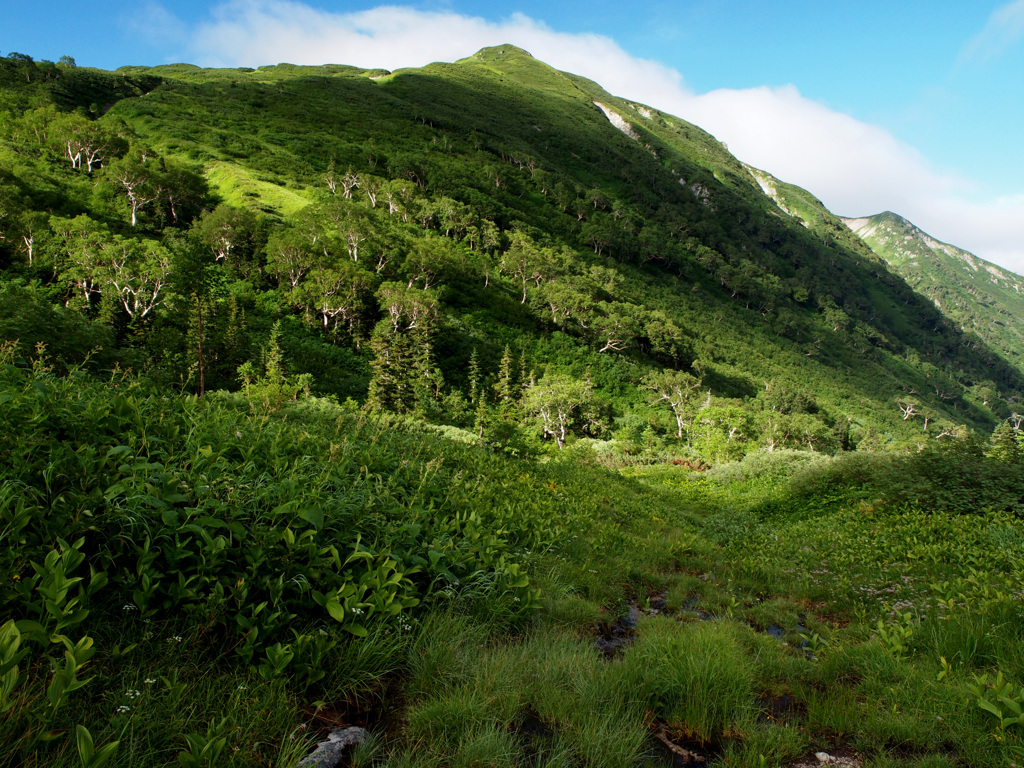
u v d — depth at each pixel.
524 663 3.42
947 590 5.25
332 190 94.62
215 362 38.12
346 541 3.86
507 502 7.52
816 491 15.33
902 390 137.75
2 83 116.44
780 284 170.38
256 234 63.22
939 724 2.98
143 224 63.78
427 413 43.38
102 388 5.29
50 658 2.05
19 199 52.47
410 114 167.12
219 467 3.87
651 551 7.84
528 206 136.75
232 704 2.34
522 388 60.94
